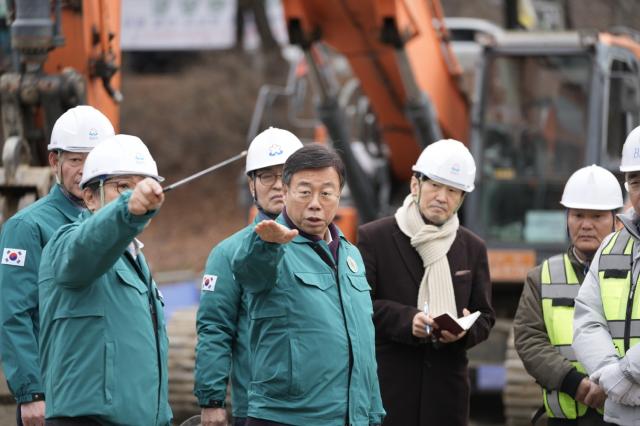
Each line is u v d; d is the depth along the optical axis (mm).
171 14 51031
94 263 9625
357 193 25344
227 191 55844
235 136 58562
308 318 10211
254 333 10398
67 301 10094
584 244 12922
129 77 64125
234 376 12195
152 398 10336
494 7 54344
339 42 22609
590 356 11156
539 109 24156
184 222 53312
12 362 11875
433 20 24922
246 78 61500
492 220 24203
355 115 27406
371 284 13445
